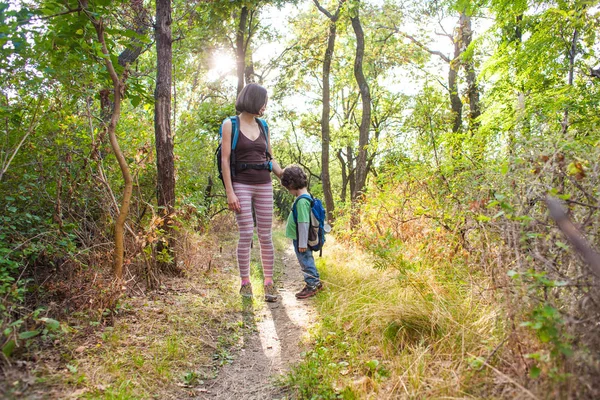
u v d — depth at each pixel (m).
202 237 5.73
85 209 3.66
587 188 2.04
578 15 5.04
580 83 5.39
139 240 3.51
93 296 2.84
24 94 3.21
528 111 4.57
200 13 8.36
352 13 11.47
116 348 2.54
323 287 4.15
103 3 2.92
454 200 3.83
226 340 3.01
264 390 2.35
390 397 2.05
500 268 2.18
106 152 4.14
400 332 2.63
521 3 6.16
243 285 4.00
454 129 10.14
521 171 2.38
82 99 3.61
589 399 1.48
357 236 5.61
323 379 2.31
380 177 6.27
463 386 1.93
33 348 2.29
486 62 6.79
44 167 3.51
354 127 21.86
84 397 1.98
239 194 3.86
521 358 1.83
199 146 8.23
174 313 3.29
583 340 1.64
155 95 4.47
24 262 3.26
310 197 4.25
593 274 1.65
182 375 2.45
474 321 2.55
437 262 3.75
